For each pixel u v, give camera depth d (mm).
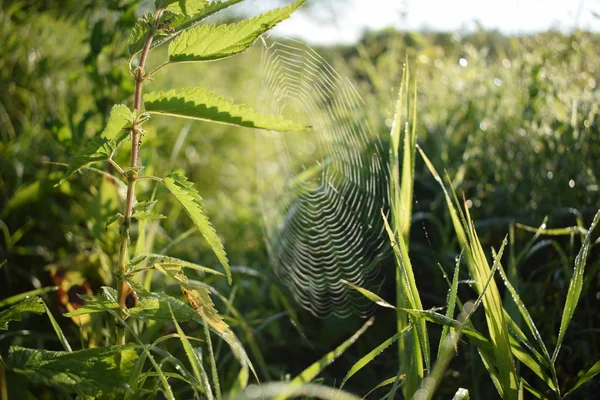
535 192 920
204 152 1519
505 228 918
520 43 1170
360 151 865
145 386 616
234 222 1218
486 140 1088
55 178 921
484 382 733
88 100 1192
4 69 1232
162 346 742
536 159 958
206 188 1433
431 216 955
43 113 1148
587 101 931
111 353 449
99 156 469
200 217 464
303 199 1048
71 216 948
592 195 847
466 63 1312
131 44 467
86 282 752
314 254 941
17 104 1235
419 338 566
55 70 1254
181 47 458
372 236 823
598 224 800
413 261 982
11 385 461
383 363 819
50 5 1492
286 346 886
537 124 962
